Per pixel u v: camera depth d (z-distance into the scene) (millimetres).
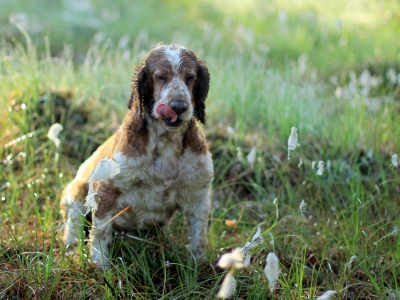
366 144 6457
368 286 4289
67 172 6035
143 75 4441
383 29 11578
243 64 8703
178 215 5258
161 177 4422
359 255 4500
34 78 6836
